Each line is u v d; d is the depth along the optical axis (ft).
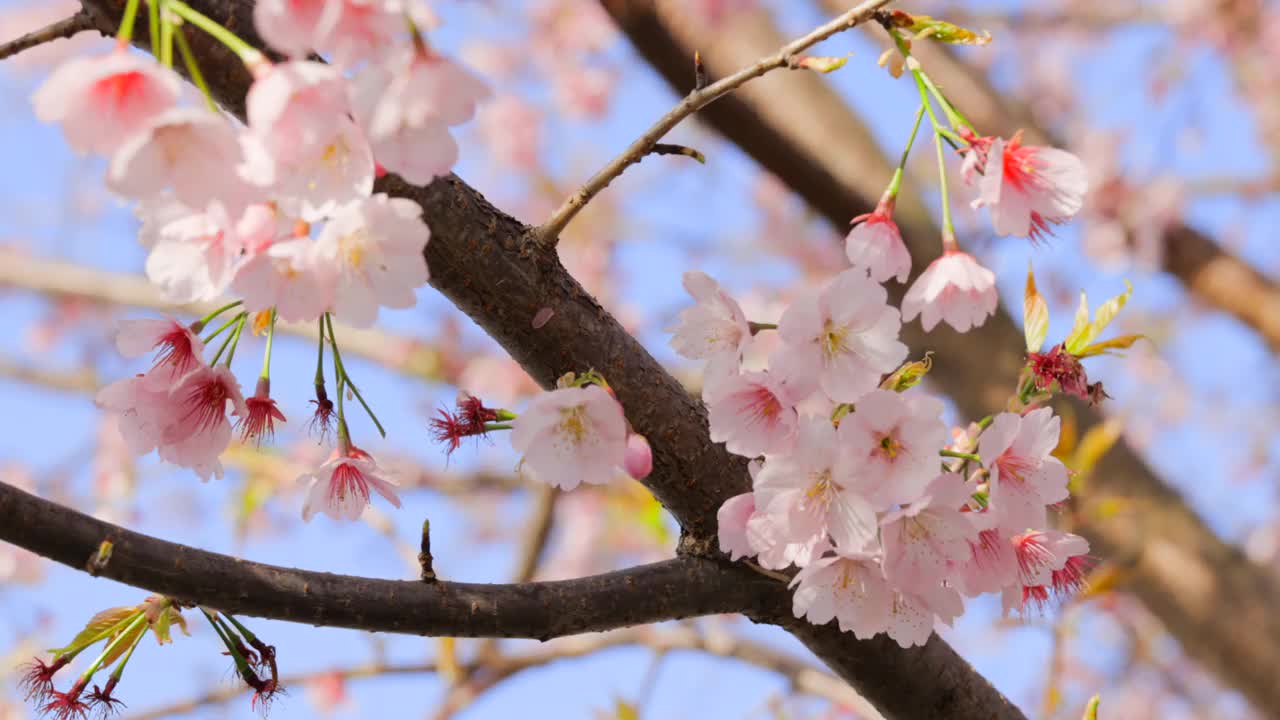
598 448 4.24
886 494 4.21
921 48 8.21
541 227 4.32
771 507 4.22
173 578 4.16
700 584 4.39
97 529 4.14
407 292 4.11
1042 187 4.31
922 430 4.20
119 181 4.00
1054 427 4.28
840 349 4.23
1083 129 11.51
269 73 4.04
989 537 4.28
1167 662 11.16
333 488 4.38
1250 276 9.49
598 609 4.33
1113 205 10.02
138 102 4.02
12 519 4.11
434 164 4.07
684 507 4.40
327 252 4.09
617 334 4.36
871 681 4.50
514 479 10.11
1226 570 6.97
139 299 9.98
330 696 8.56
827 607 4.27
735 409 4.23
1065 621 5.12
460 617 4.25
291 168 4.05
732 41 6.23
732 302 4.25
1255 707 7.09
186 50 4.05
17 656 7.36
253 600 4.18
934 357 6.87
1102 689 11.64
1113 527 6.96
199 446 4.28
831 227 6.59
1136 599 7.40
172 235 4.11
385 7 4.04
